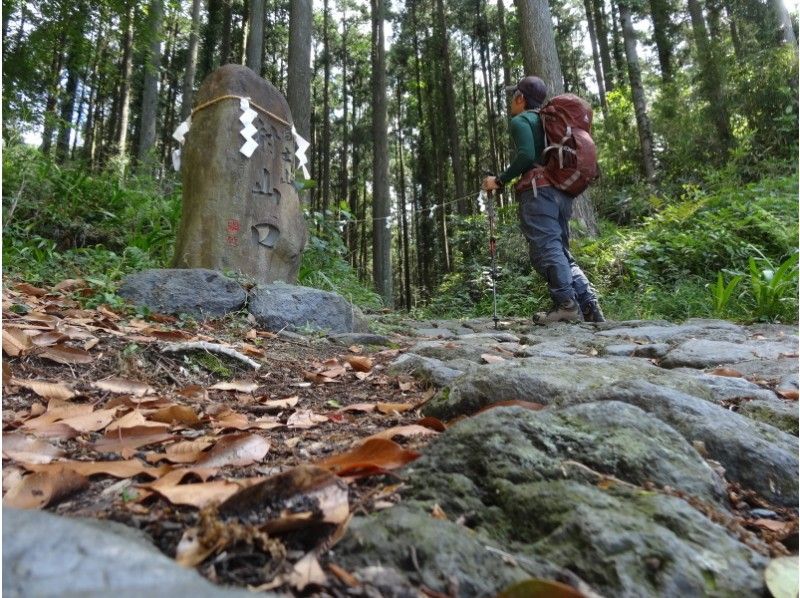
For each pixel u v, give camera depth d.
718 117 11.57
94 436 1.49
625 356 3.26
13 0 5.72
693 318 5.23
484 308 7.69
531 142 4.34
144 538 0.88
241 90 4.20
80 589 0.57
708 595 0.80
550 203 4.43
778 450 1.29
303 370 2.64
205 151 4.09
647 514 0.94
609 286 7.04
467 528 0.94
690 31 14.62
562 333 4.15
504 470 1.08
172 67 21.44
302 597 0.74
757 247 6.66
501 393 1.76
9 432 1.40
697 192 8.72
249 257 4.08
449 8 22.97
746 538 0.96
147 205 6.04
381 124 16.95
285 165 4.46
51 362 2.06
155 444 1.46
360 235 27.94
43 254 4.19
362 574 0.78
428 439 1.51
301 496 0.92
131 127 22.83
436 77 24.08
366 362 2.69
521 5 8.71
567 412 1.29
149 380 2.13
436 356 3.07
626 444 1.16
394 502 1.04
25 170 5.46
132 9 6.60
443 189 22.92
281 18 23.95
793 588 0.79
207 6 20.48
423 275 27.03
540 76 8.42
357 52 27.75
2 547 0.62
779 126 10.84
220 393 2.14
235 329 3.20
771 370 2.53
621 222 11.22
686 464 1.14
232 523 0.86
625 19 14.27
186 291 3.34
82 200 5.83
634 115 14.48
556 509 0.94
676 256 7.01
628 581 0.80
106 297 3.09
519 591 0.70
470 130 27.94
